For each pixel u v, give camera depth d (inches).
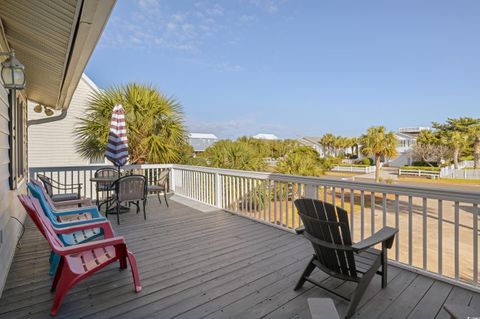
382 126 843.4
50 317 78.3
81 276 81.3
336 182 132.5
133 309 82.5
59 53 130.8
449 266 186.7
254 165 345.4
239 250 131.6
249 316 79.3
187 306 84.2
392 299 87.4
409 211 108.1
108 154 223.3
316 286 96.9
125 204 234.4
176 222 182.7
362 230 120.3
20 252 130.0
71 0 81.8
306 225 95.3
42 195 117.9
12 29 119.2
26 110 229.3
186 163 339.6
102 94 312.8
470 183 754.2
